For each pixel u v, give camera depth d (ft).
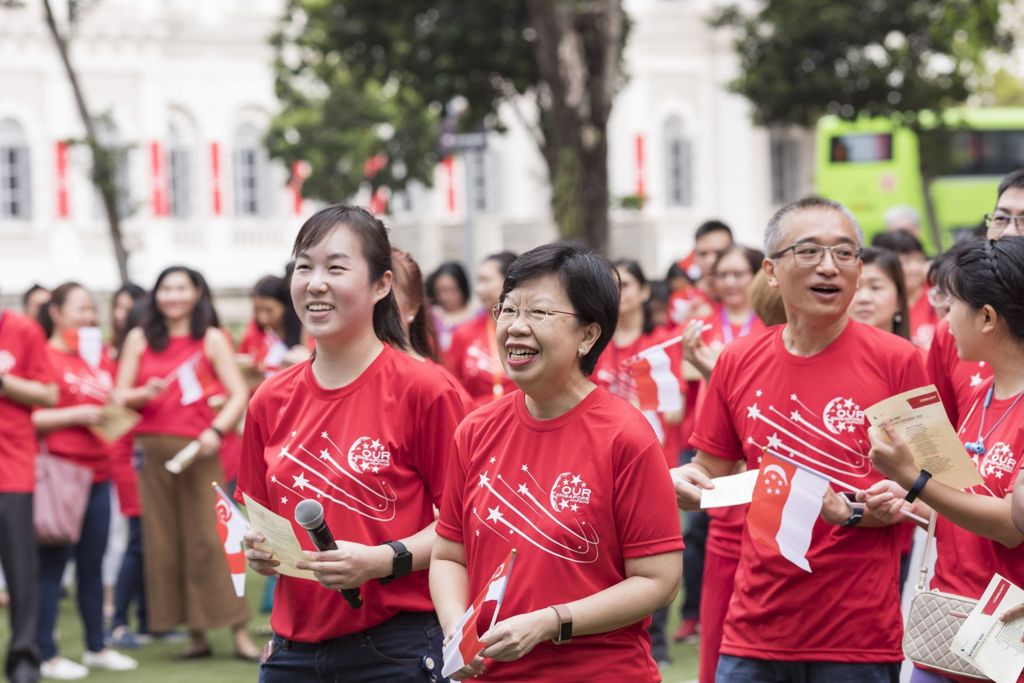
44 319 44.09
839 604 24.12
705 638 28.91
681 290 50.57
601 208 86.84
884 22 127.24
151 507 42.06
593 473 19.56
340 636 22.29
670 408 29.63
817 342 24.85
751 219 204.74
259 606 50.72
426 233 145.07
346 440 22.21
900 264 32.35
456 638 19.13
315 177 143.84
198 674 40.93
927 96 127.34
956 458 20.75
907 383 24.39
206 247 185.16
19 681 37.65
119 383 42.39
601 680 19.54
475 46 102.27
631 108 199.82
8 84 174.29
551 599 19.60
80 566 42.06
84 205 177.68
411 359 22.67
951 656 21.62
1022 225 23.90
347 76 141.38
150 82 181.37
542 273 19.60
